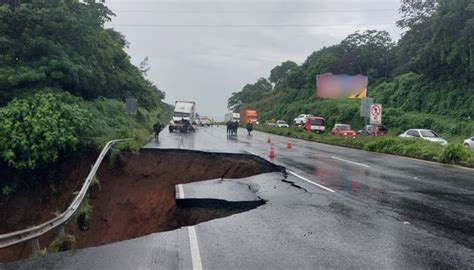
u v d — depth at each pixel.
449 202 10.67
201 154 22.86
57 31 26.06
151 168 22.53
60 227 9.70
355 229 8.09
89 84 28.92
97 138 21.75
